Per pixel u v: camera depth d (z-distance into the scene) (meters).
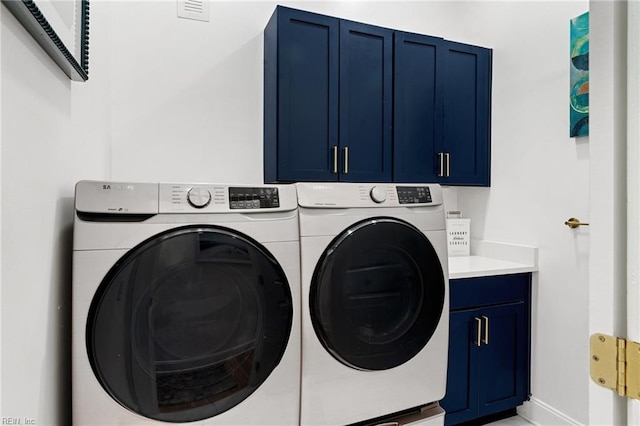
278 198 1.24
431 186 1.55
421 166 2.29
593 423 0.60
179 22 2.03
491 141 2.49
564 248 1.99
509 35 2.35
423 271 1.46
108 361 0.98
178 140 2.02
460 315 1.96
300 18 1.98
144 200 1.05
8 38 0.66
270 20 2.05
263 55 2.20
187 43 2.04
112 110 1.89
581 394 1.89
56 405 0.96
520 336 2.13
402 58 2.24
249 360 1.15
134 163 1.93
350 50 2.10
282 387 1.20
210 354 1.10
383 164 2.19
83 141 1.30
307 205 1.28
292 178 1.97
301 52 1.98
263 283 1.17
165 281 1.04
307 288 1.25
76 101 1.20
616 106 0.57
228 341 1.12
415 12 2.59
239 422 1.14
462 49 2.41
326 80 2.04
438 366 1.49
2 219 0.64
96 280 0.97
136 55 1.95
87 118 1.37
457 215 2.71
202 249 1.08
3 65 0.64
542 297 2.11
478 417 2.04
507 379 2.09
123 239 1.01
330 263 1.28
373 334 1.36
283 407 1.20
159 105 1.98
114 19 1.91
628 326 0.56
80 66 1.04
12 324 0.68
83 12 1.08
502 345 2.07
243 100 2.16
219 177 2.11
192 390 1.08
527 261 2.16
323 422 1.27
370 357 1.34
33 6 0.67
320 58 2.03
